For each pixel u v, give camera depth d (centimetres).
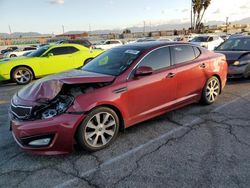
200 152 367
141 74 414
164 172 322
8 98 734
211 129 445
